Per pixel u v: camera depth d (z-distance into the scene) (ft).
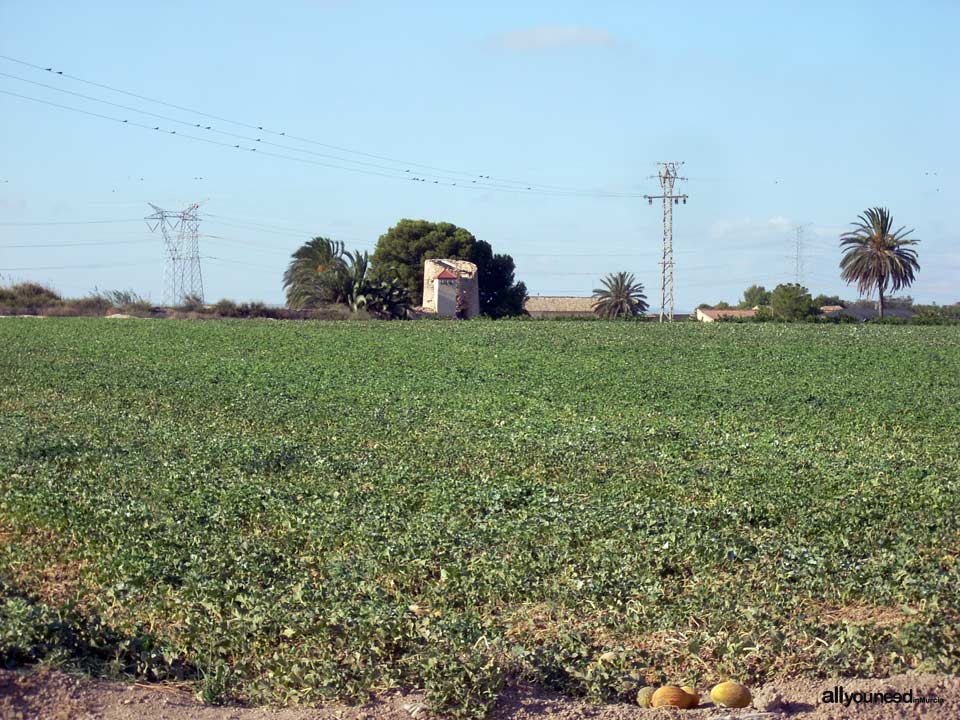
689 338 205.57
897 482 65.46
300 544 48.42
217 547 46.34
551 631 36.73
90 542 46.80
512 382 134.51
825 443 87.66
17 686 28.22
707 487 63.93
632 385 131.44
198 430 90.33
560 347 185.47
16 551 45.55
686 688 30.48
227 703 29.91
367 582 40.86
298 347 184.03
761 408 111.75
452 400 117.19
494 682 29.60
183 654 33.83
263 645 34.65
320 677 30.40
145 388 124.47
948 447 85.46
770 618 35.76
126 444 79.05
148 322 236.84
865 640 33.19
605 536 49.67
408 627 35.09
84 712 27.48
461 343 193.47
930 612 36.14
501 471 70.79
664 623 36.22
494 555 44.55
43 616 32.42
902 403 115.44
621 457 76.69
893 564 42.34
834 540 48.24
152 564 42.42
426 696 28.63
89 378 132.57
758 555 44.75
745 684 31.55
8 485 59.26
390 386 129.70
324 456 75.31
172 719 27.58
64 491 57.88
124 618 37.29
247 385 129.18
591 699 30.09
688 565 44.65
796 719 28.04
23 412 100.99
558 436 88.63
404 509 56.03
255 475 67.05
